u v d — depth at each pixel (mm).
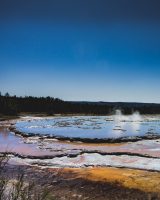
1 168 4289
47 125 49469
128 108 107562
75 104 101250
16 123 53438
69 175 14406
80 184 12797
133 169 15945
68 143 28938
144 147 25516
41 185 12359
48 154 21875
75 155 20328
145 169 15938
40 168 16250
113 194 11586
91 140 29625
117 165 17125
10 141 29766
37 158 19656
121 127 46594
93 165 17250
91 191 11922
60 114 90625
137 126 48688
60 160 18906
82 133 37219
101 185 12664
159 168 16203
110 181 13227
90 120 64375
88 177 13945
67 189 12117
